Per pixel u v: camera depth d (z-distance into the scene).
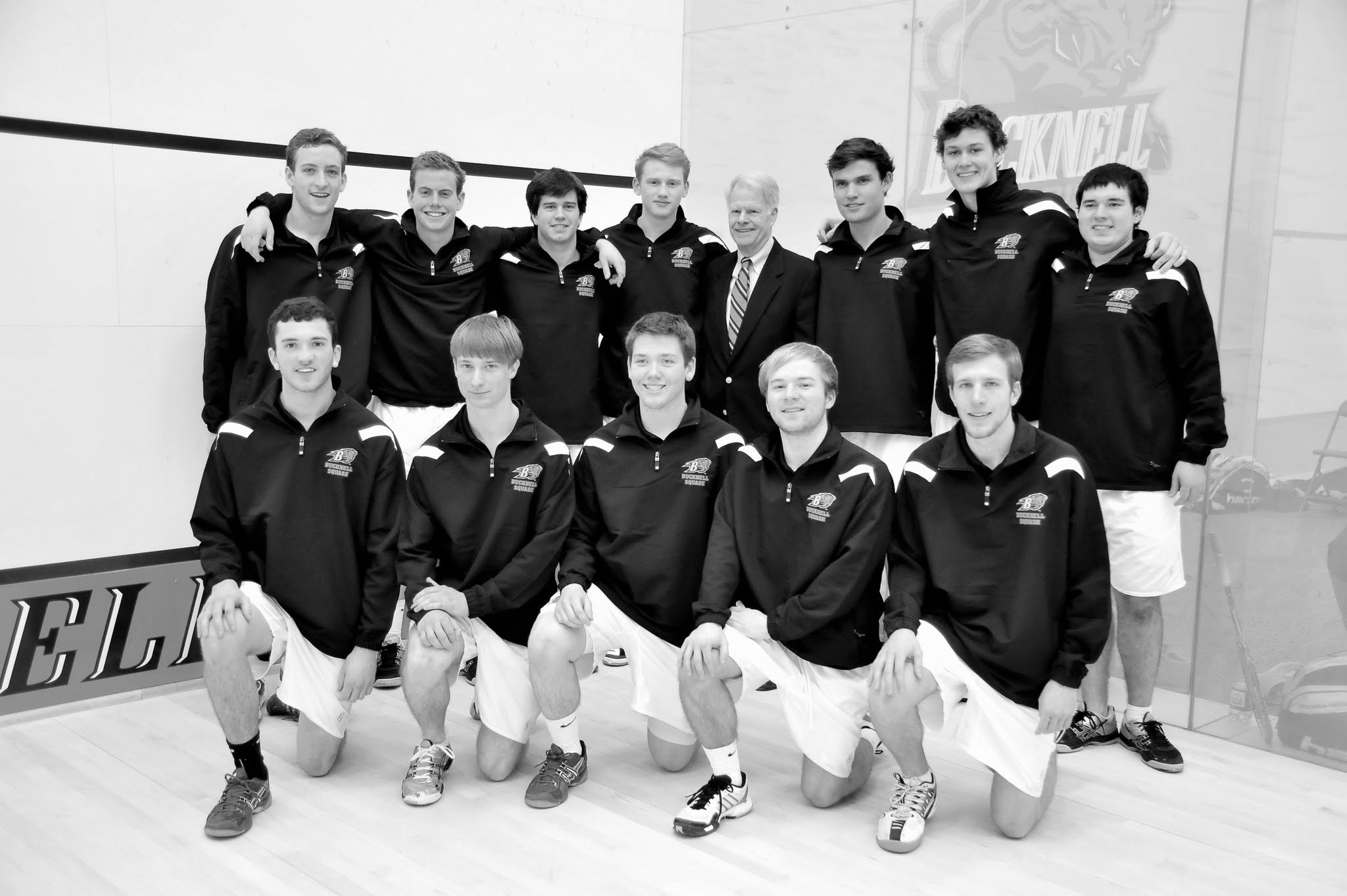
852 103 4.15
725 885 2.16
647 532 2.60
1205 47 3.05
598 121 4.51
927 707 2.45
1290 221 2.87
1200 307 2.74
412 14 3.85
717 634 2.39
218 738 2.94
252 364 3.17
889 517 2.43
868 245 3.23
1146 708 2.89
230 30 3.36
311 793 2.58
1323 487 2.81
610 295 3.46
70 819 2.45
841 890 2.15
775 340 3.27
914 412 3.19
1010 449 2.36
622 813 2.49
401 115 3.85
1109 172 2.75
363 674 2.54
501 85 4.15
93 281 3.12
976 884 2.18
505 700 2.60
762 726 3.05
